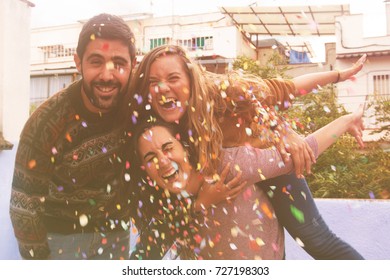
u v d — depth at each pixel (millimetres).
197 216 1338
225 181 1290
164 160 1256
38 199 1599
